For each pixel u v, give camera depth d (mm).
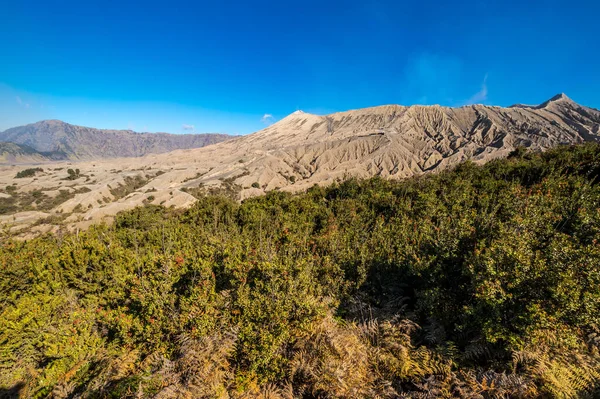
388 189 20641
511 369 5434
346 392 5414
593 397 4785
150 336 6688
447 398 5094
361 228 12961
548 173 15703
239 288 6742
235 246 9641
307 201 18750
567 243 6062
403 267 8383
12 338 6703
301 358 6129
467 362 5895
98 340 7203
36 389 6379
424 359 5988
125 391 5848
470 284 6523
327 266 9102
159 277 7516
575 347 5547
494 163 21797
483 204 12062
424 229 9883
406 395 5324
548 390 4914
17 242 12164
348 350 6082
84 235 13023
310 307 6590
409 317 7098
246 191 101250
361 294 8188
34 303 7582
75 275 9312
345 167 133625
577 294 5000
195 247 12055
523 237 6586
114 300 7836
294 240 11672
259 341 6035
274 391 5766
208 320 6434
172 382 5844
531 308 5117
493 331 5605
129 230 16344
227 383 5867
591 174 14398
